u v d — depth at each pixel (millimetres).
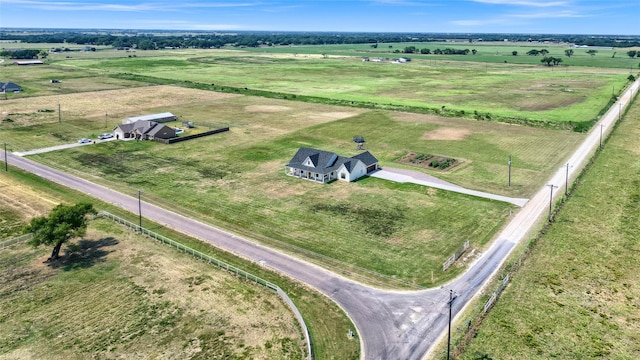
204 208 68000
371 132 115062
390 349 38500
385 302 45125
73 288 47000
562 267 51000
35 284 47656
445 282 48500
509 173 77688
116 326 41281
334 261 52969
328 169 80000
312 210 67375
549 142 105188
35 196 71750
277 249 55844
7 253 54094
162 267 51406
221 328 41094
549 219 62875
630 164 88312
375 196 72812
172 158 92188
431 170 85938
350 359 37375
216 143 103750
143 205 68812
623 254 53750
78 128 116562
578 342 39094
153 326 41250
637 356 37406
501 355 37656
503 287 47125
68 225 52094
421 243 57375
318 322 42062
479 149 99688
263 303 44969
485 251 55062
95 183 77562
